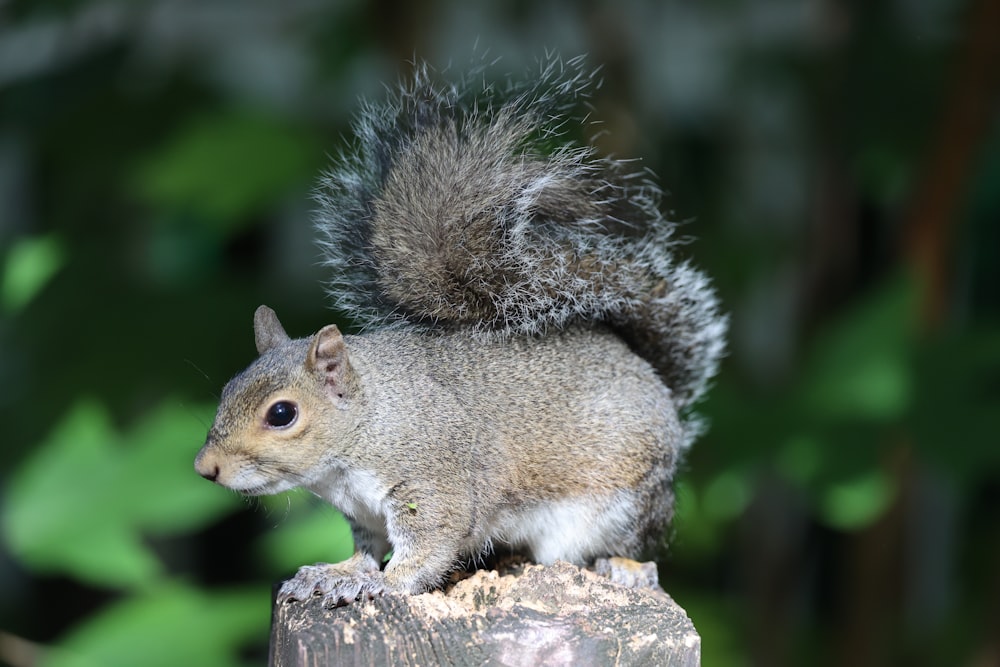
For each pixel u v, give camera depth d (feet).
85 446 32.63
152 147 37.65
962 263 41.55
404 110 25.18
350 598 19.85
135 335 34.88
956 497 45.03
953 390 31.12
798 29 46.78
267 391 21.94
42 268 36.96
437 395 22.71
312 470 22.17
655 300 25.35
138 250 38.01
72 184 37.99
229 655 29.71
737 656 39.47
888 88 40.09
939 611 46.57
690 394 26.53
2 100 36.65
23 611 51.52
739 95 42.78
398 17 37.58
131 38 36.91
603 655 17.95
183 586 31.04
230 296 35.81
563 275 24.06
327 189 24.86
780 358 43.88
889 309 32.55
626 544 23.95
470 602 19.74
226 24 46.50
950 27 39.93
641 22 48.57
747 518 42.09
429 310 23.99
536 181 23.94
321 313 35.81
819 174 40.81
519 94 25.84
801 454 31.40
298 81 49.21
